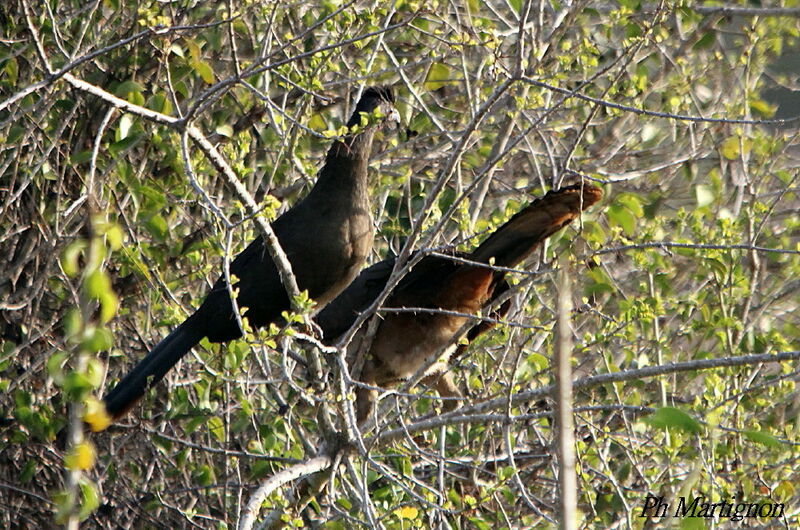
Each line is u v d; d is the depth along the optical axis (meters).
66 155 10.80
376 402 8.59
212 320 10.05
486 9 13.45
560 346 4.35
